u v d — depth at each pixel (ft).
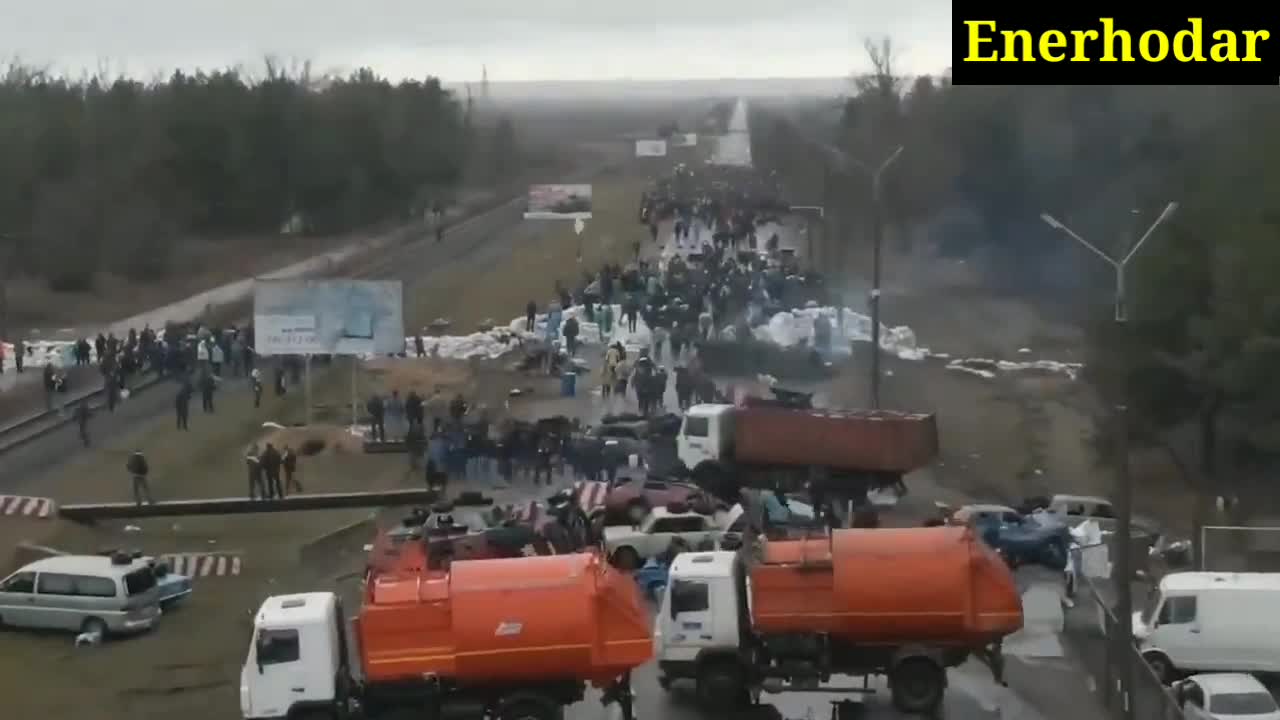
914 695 119.55
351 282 227.20
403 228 565.94
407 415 220.64
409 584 114.01
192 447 226.17
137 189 477.77
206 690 129.59
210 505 188.24
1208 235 230.27
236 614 152.35
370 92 610.65
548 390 262.88
